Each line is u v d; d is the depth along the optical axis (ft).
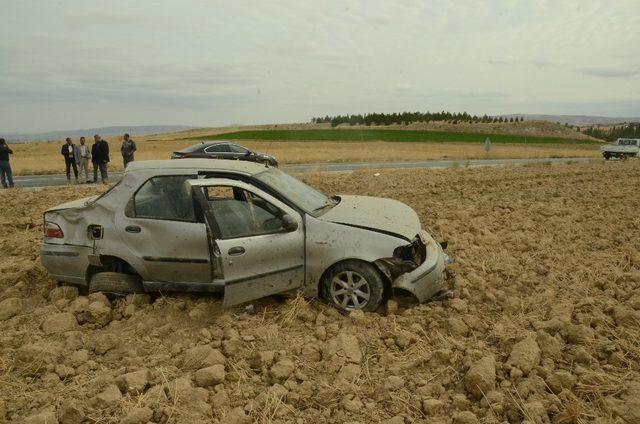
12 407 12.63
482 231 28.96
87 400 12.66
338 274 17.74
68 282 19.90
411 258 18.04
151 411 11.97
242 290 17.17
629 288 19.42
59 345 15.51
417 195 45.50
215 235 17.35
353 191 49.03
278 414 12.09
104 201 18.66
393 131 432.25
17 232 32.37
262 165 20.67
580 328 15.23
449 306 18.02
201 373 13.47
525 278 20.77
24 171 84.58
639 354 14.21
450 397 12.86
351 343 14.98
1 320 17.89
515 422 11.93
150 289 18.47
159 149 219.00
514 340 14.84
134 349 15.42
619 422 11.41
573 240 27.91
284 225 17.35
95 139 64.28
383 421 11.86
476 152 175.52
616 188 49.03
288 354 15.01
